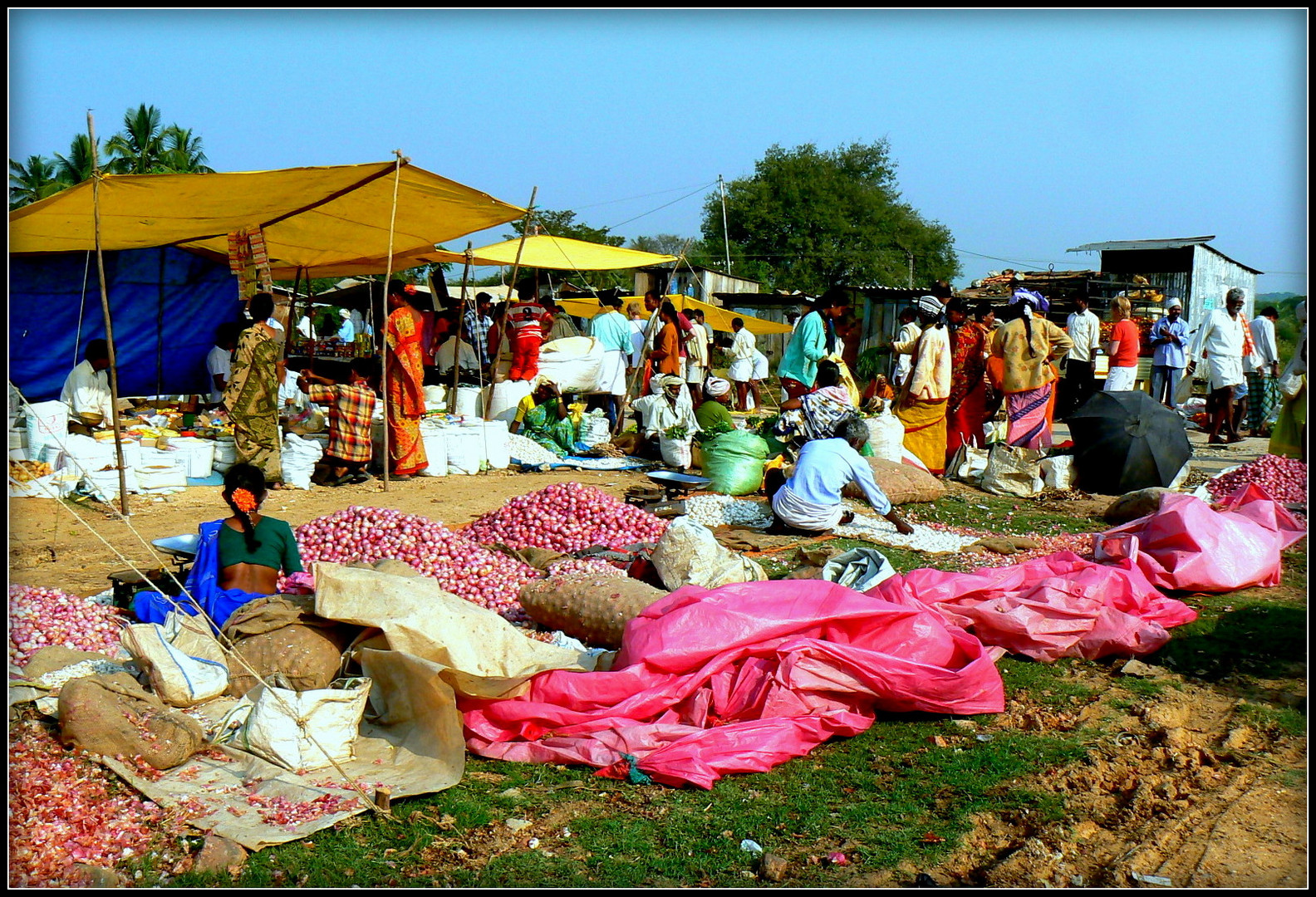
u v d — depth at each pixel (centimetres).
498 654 517
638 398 1566
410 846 398
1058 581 641
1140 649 622
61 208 1075
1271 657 625
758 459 1096
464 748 477
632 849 404
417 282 2955
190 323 1639
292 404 1416
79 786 423
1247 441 1606
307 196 1128
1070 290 2480
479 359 1678
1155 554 766
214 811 412
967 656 558
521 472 1247
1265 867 398
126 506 954
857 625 546
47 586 685
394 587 517
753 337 2173
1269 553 767
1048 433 1252
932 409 1247
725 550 690
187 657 508
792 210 5234
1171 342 1692
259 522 603
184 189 1032
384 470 1116
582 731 488
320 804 419
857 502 1037
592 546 790
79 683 460
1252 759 497
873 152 5691
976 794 454
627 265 1980
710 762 467
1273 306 1720
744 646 523
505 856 396
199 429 1165
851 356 2225
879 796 454
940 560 833
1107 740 511
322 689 504
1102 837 425
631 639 527
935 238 5647
